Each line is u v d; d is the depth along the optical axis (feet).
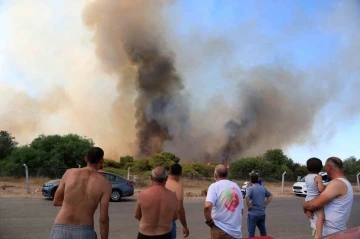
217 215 17.06
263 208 25.44
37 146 107.76
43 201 53.26
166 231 15.57
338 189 16.33
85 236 14.14
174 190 18.92
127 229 32.96
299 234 33.50
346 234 10.57
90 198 14.42
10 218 36.78
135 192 75.20
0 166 97.30
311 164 18.75
